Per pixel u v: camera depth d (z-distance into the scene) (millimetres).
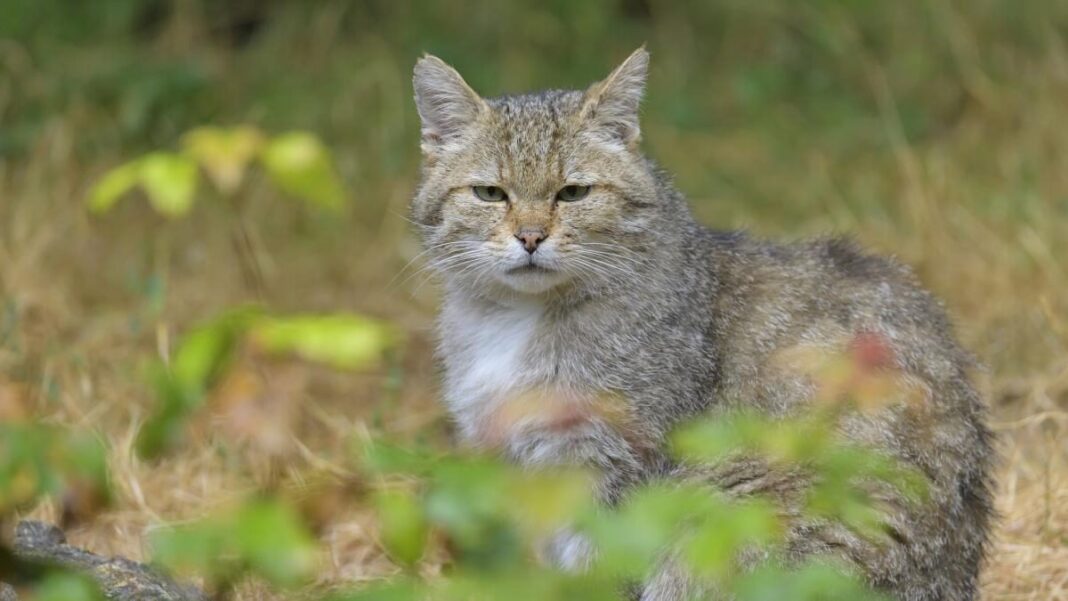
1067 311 15070
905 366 9570
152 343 15023
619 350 9914
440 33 20734
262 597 8891
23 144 18062
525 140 10102
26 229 16344
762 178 18828
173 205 5145
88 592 4863
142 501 11586
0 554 5242
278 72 20094
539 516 4621
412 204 10812
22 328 14430
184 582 9445
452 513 4508
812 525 8812
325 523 4867
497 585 4715
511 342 10234
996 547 11062
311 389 14555
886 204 17969
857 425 9141
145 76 19188
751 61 20984
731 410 9828
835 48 20422
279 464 8352
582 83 20125
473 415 10328
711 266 10305
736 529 4824
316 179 5133
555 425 9586
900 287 10242
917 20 20516
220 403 4996
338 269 17438
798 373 9688
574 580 4805
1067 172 17703
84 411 13047
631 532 4711
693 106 20203
